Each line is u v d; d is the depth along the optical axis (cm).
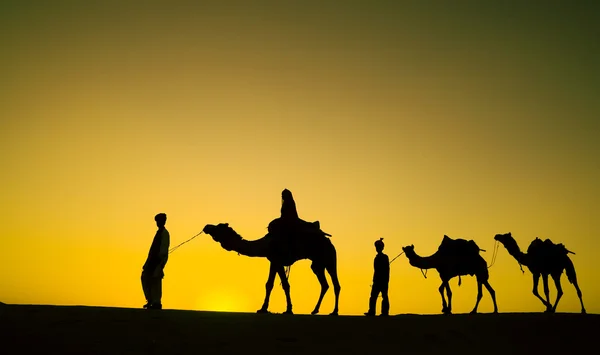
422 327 1562
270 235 1838
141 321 1425
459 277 2106
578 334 1620
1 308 1480
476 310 2041
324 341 1394
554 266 2180
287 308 1784
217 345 1306
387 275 1827
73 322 1386
